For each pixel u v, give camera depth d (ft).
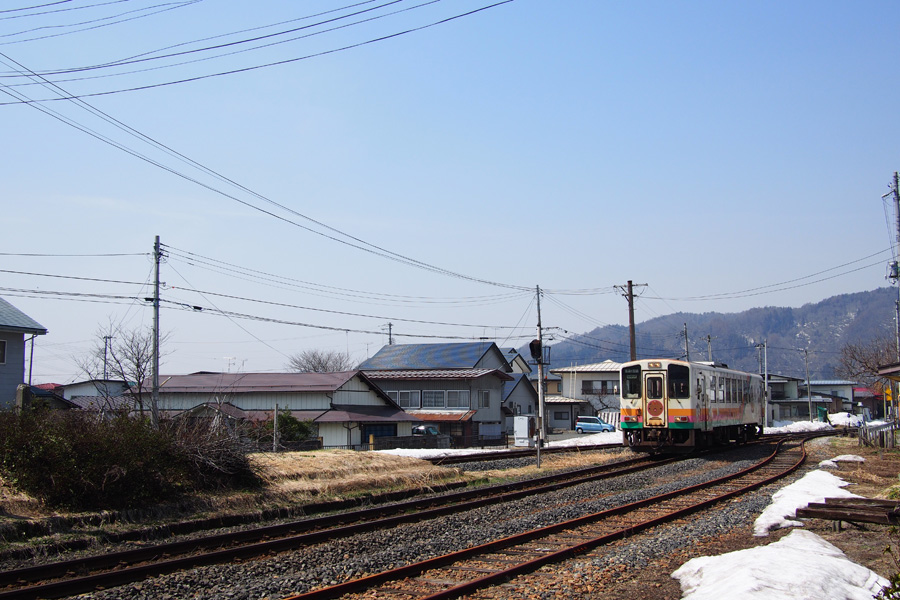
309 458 49.73
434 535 32.83
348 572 25.40
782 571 21.63
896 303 113.39
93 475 33.14
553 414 185.16
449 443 104.53
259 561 27.22
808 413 230.07
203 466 39.11
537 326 107.45
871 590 21.29
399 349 159.84
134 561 27.07
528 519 36.14
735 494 45.85
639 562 26.73
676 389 74.02
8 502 30.76
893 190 82.07
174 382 113.60
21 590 22.03
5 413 35.04
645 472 61.21
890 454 76.48
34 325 79.00
